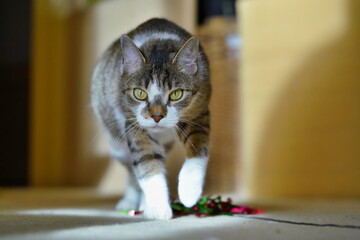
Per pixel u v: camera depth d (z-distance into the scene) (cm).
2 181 180
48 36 172
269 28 136
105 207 105
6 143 181
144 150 90
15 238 69
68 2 170
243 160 138
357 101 130
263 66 137
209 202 94
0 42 182
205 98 92
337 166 131
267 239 70
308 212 95
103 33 163
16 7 182
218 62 138
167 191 90
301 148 133
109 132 101
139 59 89
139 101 89
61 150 172
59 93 172
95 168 164
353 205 109
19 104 180
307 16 134
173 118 89
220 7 162
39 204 111
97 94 102
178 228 76
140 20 154
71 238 70
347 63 131
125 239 70
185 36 95
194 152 90
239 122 139
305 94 133
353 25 130
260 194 136
